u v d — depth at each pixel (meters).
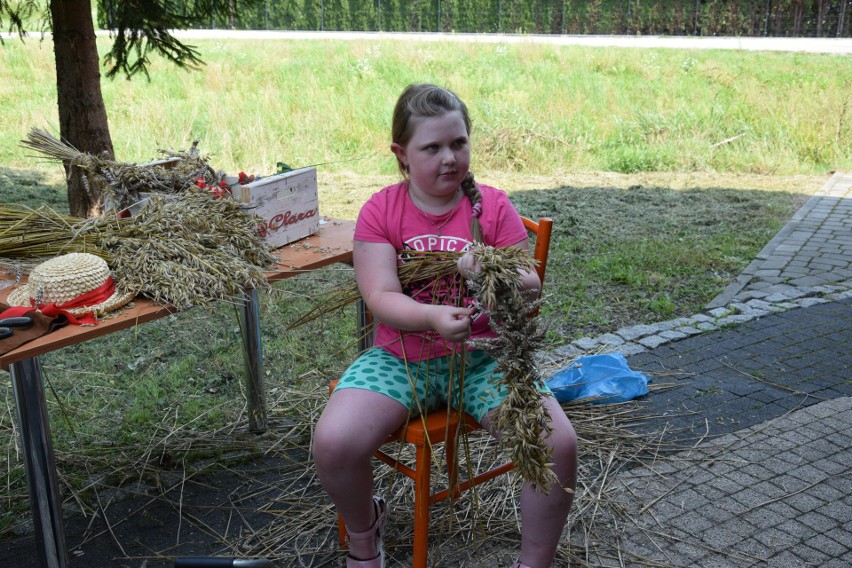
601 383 3.96
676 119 11.59
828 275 5.97
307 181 3.33
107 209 3.12
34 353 2.20
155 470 3.40
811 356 4.47
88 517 3.09
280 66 16.31
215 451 3.54
